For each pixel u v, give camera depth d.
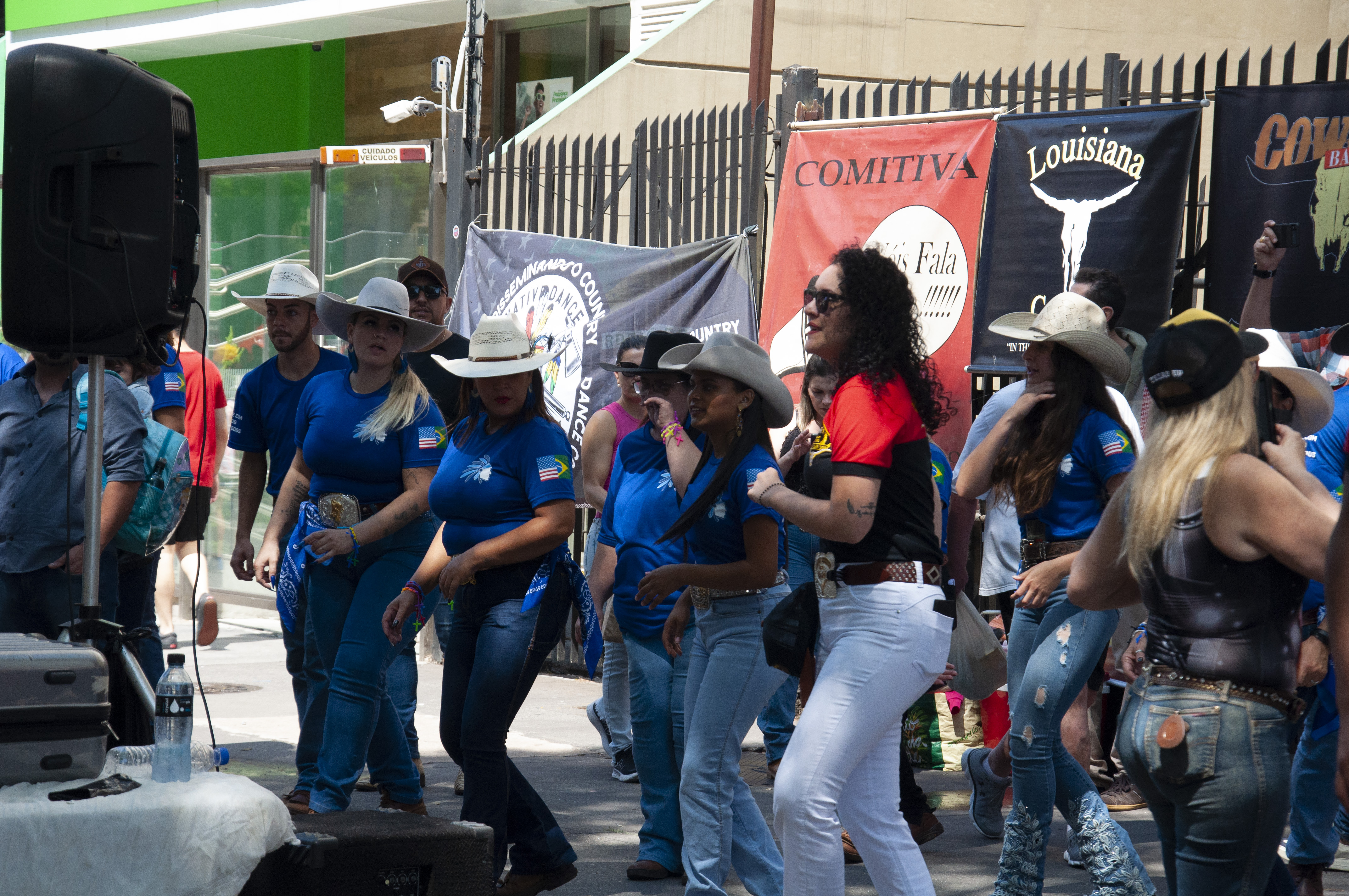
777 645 6.12
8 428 8.24
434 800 10.05
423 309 11.33
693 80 16.36
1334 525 4.67
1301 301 10.20
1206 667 4.88
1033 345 7.47
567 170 15.47
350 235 17.88
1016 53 17.59
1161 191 10.70
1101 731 10.20
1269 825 4.82
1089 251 10.97
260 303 10.94
